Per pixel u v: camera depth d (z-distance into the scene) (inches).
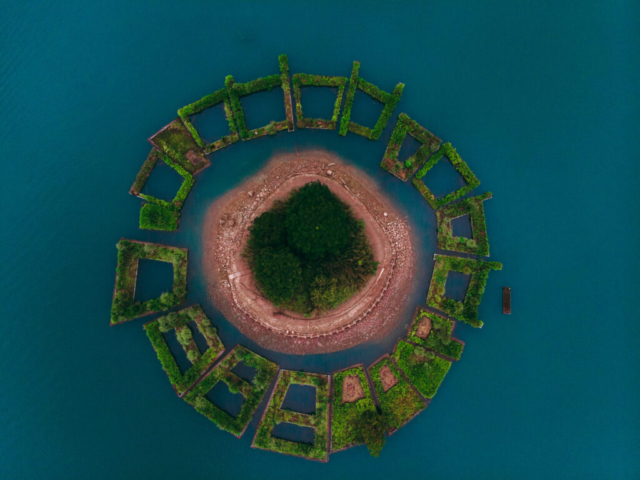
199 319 1831.9
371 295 1872.5
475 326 1846.7
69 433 1819.6
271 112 1895.9
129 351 1841.8
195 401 1803.6
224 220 1875.0
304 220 1604.3
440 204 1884.8
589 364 1876.2
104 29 1895.9
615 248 1902.1
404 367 1841.8
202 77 1887.3
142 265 1850.4
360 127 1876.2
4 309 1840.6
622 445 1852.9
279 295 1668.3
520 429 1860.2
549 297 1889.8
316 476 1827.0
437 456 1843.0
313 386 1855.3
